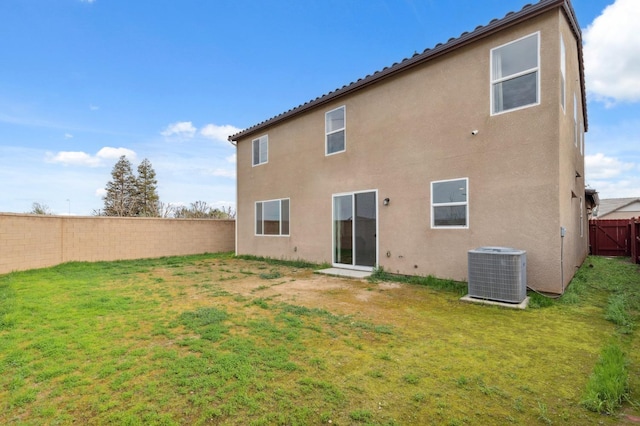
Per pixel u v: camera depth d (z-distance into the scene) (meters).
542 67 5.98
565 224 6.35
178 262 12.30
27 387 2.84
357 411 2.45
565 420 2.35
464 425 2.30
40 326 4.45
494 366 3.21
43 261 10.57
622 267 9.52
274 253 12.41
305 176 11.04
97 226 12.65
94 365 3.24
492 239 6.54
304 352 3.56
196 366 3.18
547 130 5.91
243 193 14.21
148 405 2.54
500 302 5.49
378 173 8.71
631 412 2.44
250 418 2.38
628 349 3.56
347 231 9.59
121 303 5.68
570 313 4.94
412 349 3.65
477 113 6.81
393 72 8.23
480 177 6.74
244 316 4.90
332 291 6.70
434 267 7.48
